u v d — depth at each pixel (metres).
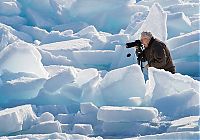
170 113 24.09
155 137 19.58
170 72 27.78
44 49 38.34
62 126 23.28
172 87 25.72
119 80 26.83
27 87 27.86
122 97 26.61
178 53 35.50
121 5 48.75
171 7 47.28
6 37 39.66
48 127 22.83
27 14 50.44
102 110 22.98
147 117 22.92
